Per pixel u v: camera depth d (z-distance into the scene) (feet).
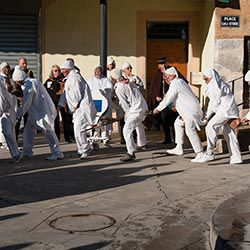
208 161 33.32
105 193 25.76
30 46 47.88
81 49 48.03
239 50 44.32
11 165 32.60
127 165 32.35
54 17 47.57
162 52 49.80
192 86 48.49
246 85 44.39
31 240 19.36
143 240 19.54
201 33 48.83
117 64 48.55
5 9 46.80
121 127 40.60
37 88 33.76
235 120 32.50
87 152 34.83
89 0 47.78
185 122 33.22
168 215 22.47
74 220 21.71
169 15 48.70
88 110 34.37
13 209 23.22
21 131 44.73
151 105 41.45
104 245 18.99
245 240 17.54
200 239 19.70
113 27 48.24
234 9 44.04
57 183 27.73
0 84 31.73
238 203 22.62
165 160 34.04
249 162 33.27
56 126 41.47
